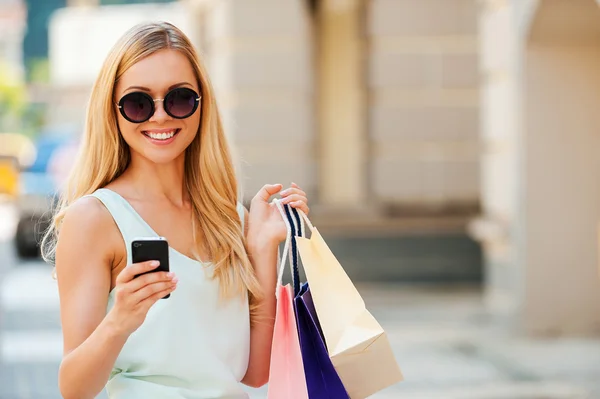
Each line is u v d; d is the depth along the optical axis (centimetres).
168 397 354
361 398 382
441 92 1858
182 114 367
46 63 5616
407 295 1700
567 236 1310
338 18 1858
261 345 393
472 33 1852
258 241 398
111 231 359
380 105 1858
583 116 1302
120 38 370
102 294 353
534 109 1304
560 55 1298
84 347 324
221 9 1867
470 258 1839
